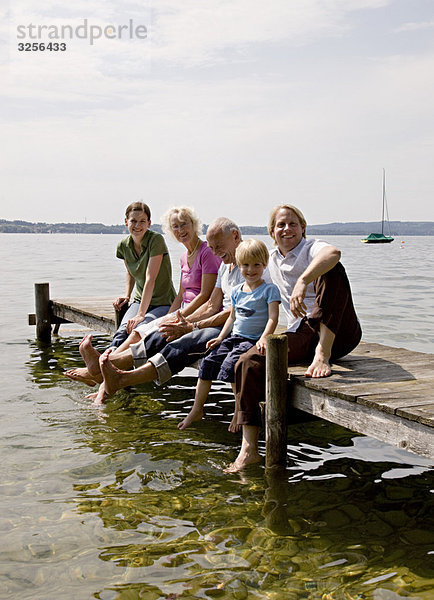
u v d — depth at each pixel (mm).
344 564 3105
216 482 4121
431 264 30312
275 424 4316
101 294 15062
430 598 2811
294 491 4004
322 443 4992
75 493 3887
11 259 33000
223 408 5859
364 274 22578
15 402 5922
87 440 4883
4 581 2918
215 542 3301
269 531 3439
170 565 3059
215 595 2816
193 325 5340
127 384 5184
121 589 2854
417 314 11797
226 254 5262
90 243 77062
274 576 2977
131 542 3281
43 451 4617
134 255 6746
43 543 3256
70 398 6098
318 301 4562
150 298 6449
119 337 6441
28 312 12578
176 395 6340
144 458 4512
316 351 4555
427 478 4258
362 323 10742
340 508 3758
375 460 4605
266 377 4332
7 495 3838
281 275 4922
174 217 5793
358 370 4598
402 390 3986
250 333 4891
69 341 9531
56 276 21016
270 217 4895
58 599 2773
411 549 3262
